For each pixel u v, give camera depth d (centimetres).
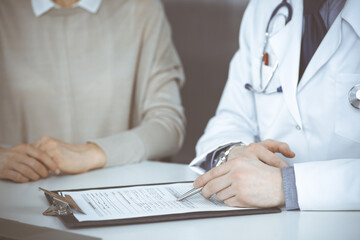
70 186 106
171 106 165
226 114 125
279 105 114
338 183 80
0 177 112
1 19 172
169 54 179
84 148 126
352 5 102
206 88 354
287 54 110
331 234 69
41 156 115
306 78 106
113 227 72
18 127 173
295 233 69
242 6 338
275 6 120
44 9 169
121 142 135
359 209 80
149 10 177
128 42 175
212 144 111
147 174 117
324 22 109
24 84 170
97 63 172
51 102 171
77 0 173
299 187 80
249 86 121
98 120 173
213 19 348
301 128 109
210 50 350
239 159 85
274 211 80
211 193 84
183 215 76
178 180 109
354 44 102
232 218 77
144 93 173
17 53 171
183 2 353
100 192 91
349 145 103
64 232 68
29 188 104
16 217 79
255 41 121
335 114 104
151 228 71
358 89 100
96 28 172
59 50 170
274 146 99
